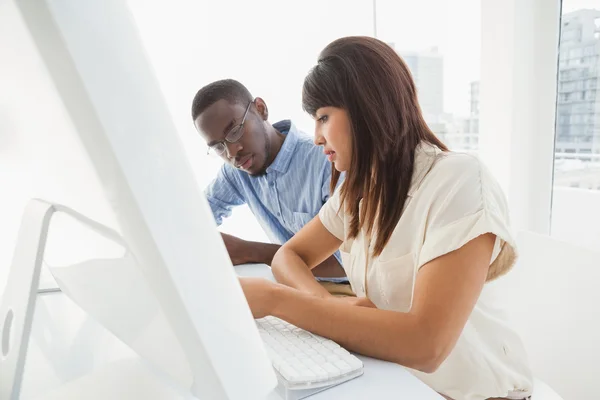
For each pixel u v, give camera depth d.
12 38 0.19
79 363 0.52
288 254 1.00
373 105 0.74
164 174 0.21
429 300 0.62
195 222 0.23
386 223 0.79
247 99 1.35
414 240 0.78
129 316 0.30
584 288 0.82
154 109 0.21
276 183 1.45
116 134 0.19
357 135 0.76
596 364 0.79
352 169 0.80
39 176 0.27
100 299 0.35
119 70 0.19
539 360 0.88
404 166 0.78
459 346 0.76
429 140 0.82
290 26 2.11
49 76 0.18
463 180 0.70
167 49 1.93
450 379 0.77
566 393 0.83
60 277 0.42
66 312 0.60
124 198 0.20
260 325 0.67
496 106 1.65
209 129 1.31
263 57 2.08
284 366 0.52
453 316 0.62
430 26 1.96
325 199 1.38
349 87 0.74
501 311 0.83
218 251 0.24
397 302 0.82
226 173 1.58
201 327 0.24
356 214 0.87
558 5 1.51
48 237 0.35
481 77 1.70
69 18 0.18
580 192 1.54
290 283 0.92
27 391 0.47
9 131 0.26
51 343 0.55
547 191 1.63
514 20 1.54
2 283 0.39
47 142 0.22
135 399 0.45
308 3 2.12
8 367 0.35
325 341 0.60
